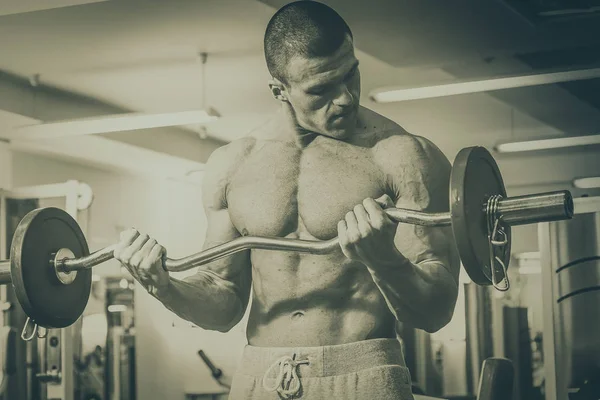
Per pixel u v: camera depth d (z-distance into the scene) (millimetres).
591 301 6367
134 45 7113
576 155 11305
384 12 6426
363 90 8750
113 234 10398
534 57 7695
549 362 6406
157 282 2486
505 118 10094
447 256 2564
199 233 10875
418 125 10391
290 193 2559
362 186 2520
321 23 2426
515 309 9625
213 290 2662
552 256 6484
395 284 2307
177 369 10320
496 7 6312
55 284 2750
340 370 2484
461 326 9562
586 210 6395
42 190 6863
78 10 6207
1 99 7777
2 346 6762
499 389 3062
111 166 10258
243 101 9070
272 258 2570
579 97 9117
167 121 7215
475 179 2170
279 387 2502
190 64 7707
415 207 2504
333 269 2512
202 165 10422
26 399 6762
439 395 9531
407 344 9633
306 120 2529
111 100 8828
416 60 7688
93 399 9625
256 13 6402
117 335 9883
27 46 7035
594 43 7184
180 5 6188
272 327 2582
